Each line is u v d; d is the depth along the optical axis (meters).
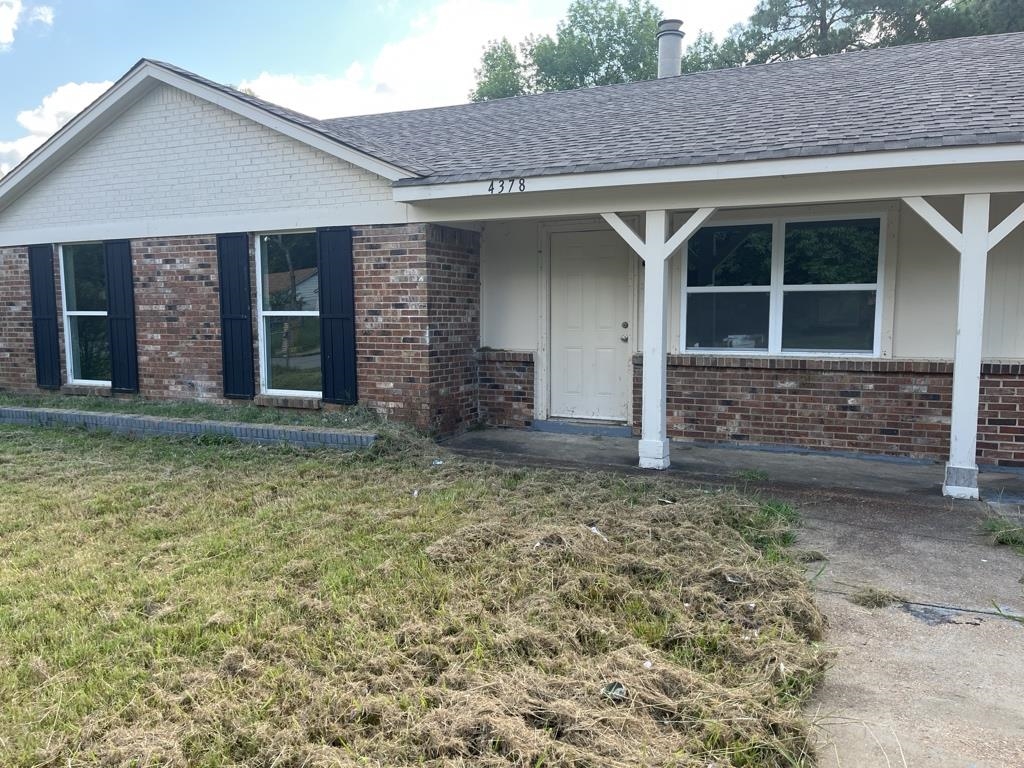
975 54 8.05
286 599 3.73
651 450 6.56
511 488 5.80
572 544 4.26
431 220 7.48
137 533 4.81
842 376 7.08
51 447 7.43
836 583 3.99
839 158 5.39
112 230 9.28
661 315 6.42
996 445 6.61
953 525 4.95
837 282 7.13
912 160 5.19
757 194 5.98
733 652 3.16
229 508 5.33
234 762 2.50
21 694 2.92
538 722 2.64
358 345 8.05
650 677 2.91
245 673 3.04
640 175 6.06
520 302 8.65
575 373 8.54
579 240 8.37
